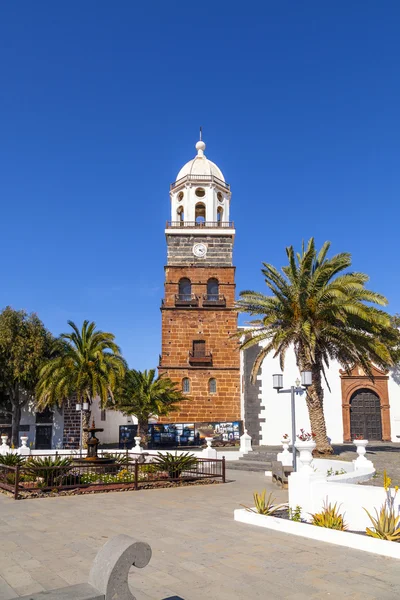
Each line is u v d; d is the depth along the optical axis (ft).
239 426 132.36
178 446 130.00
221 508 45.42
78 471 64.54
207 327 143.02
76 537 33.78
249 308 89.71
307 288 84.38
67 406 146.72
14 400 141.59
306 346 82.28
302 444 38.37
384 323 82.79
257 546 30.71
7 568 26.66
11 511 44.29
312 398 86.22
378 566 26.53
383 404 125.18
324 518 33.94
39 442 144.46
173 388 131.95
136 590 23.22
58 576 25.34
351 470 65.41
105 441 177.68
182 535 33.94
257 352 127.54
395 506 32.04
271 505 41.83
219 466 85.87
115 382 114.52
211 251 148.56
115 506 46.78
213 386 139.03
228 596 22.45
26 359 136.46
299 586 23.65
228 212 156.56
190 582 24.26
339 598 22.16
